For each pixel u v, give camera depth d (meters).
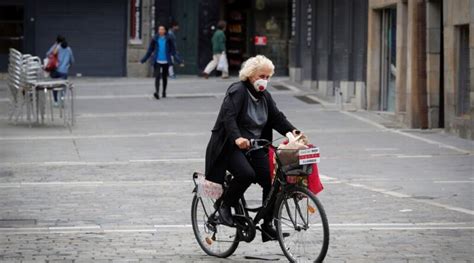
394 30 64.06
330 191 35.06
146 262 23.31
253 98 23.12
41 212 30.67
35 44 98.00
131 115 63.19
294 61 86.25
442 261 23.50
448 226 28.30
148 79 94.50
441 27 56.22
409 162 43.03
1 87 87.94
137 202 32.69
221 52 94.62
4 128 56.44
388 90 64.94
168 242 25.97
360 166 41.78
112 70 98.81
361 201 32.88
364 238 26.41
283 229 22.59
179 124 58.41
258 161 23.16
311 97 73.56
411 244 25.58
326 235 21.47
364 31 66.56
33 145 49.09
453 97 53.47
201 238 24.62
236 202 23.34
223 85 85.00
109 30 98.44
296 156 22.02
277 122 23.45
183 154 45.84
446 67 53.97
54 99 68.81
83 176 38.97
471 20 50.38
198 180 24.30
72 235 26.86
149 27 98.50
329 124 58.00
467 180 37.84
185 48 99.56
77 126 57.53
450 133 53.81
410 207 31.67
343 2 70.69
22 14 97.62
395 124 58.50
